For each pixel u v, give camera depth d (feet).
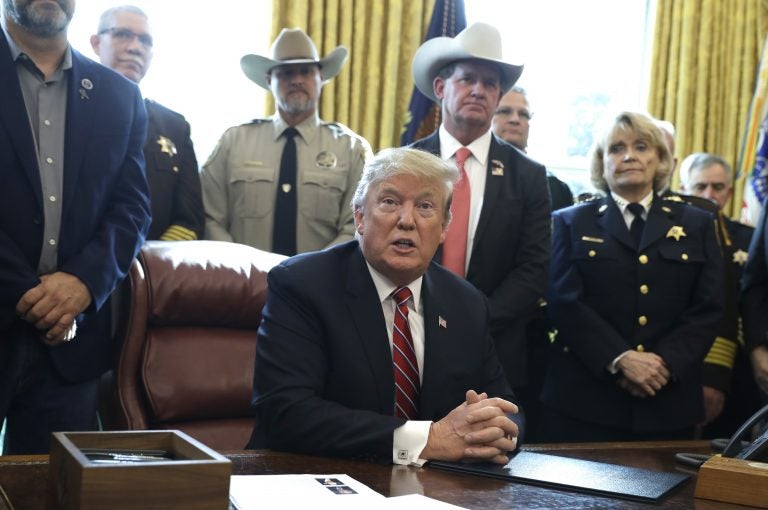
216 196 10.55
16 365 7.00
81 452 3.30
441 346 5.97
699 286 9.09
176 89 13.82
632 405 8.73
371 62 14.08
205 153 13.98
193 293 6.98
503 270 9.08
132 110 7.98
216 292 7.07
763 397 10.97
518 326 8.96
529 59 16.30
